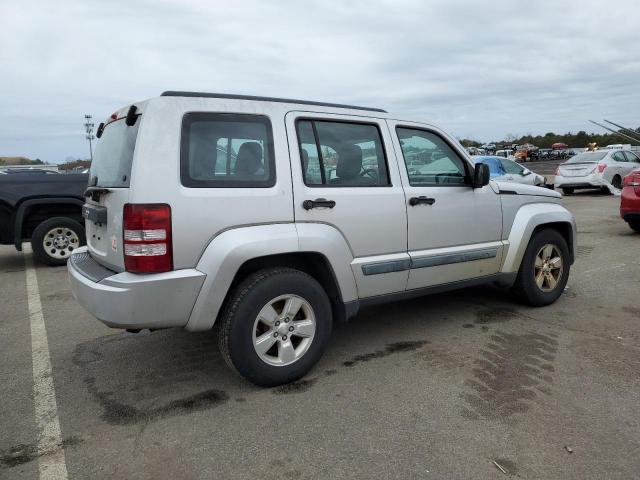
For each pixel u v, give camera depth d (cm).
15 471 252
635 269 657
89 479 245
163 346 420
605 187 1650
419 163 411
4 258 867
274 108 341
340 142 368
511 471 245
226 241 307
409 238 395
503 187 465
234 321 315
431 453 260
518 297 503
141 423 296
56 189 756
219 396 328
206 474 247
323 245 342
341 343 419
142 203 288
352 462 254
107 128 371
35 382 356
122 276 296
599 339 414
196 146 308
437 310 503
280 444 271
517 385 334
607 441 268
